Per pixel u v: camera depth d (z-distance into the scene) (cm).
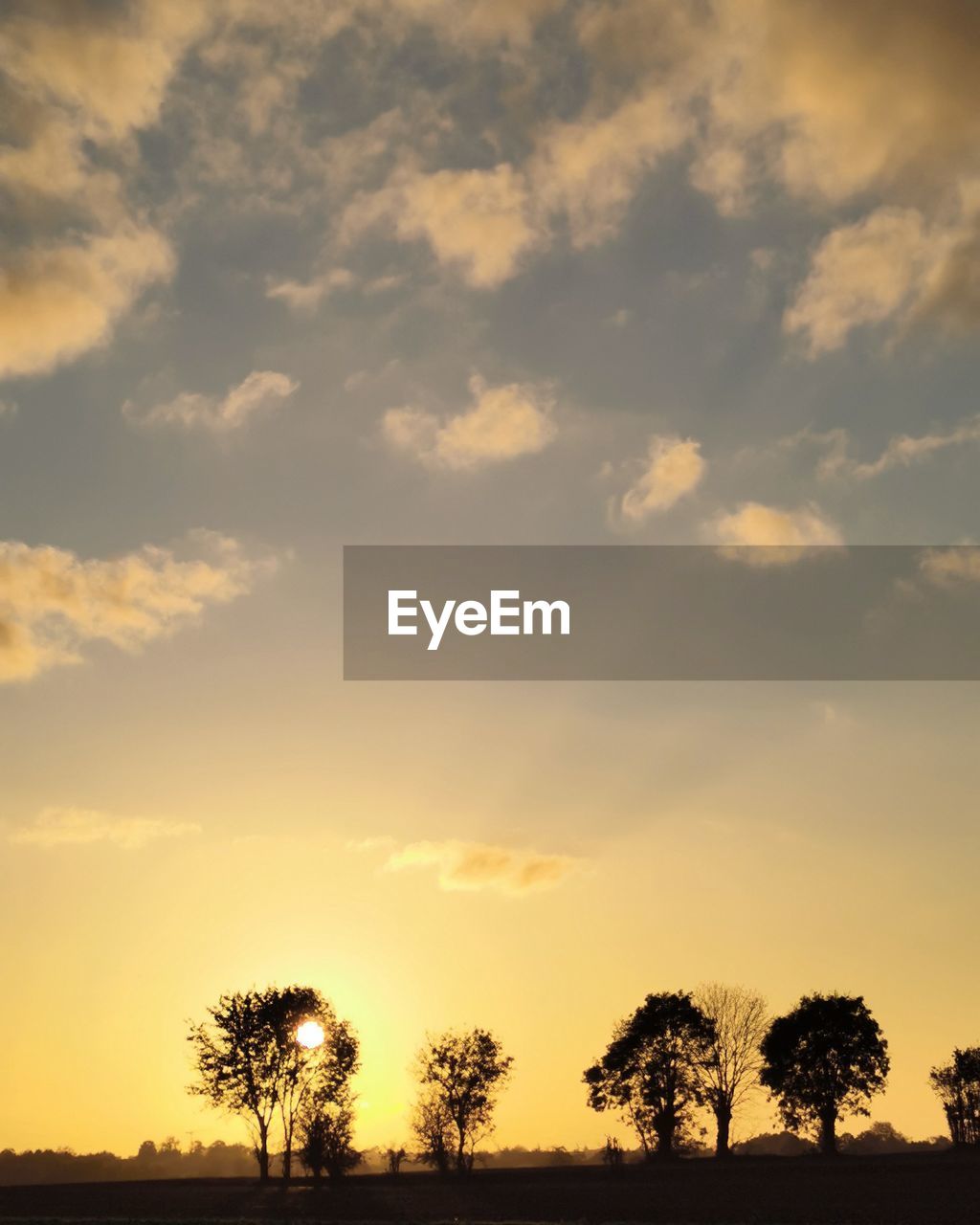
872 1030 14225
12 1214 8912
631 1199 9356
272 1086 12506
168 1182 13100
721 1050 14575
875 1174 11194
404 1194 10506
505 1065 13512
